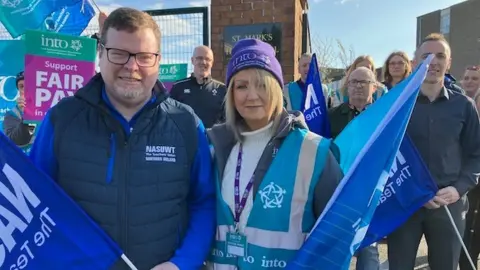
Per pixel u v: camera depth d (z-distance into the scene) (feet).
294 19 18.24
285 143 6.31
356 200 5.85
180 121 6.43
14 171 5.59
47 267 5.65
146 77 6.02
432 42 9.64
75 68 11.43
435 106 9.77
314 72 10.86
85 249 5.71
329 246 5.75
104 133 5.99
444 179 9.65
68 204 5.71
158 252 6.03
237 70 6.37
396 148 6.21
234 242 6.27
